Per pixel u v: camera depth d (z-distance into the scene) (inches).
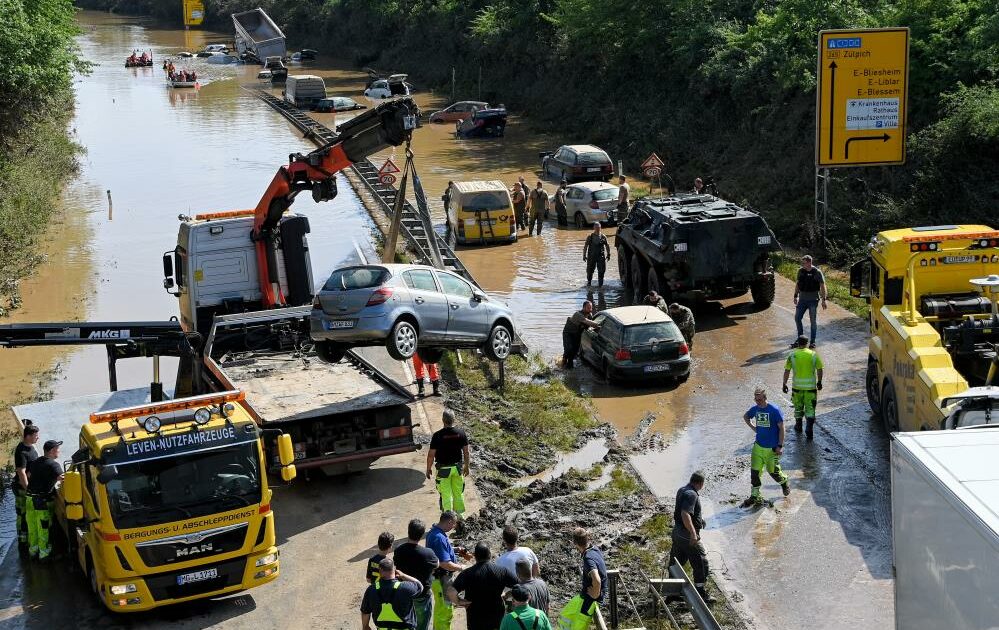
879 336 662.5
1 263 1167.6
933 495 315.9
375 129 719.1
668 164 1686.8
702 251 916.0
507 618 365.7
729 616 467.5
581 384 795.4
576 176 1555.1
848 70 999.6
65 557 550.0
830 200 1221.1
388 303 642.8
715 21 1779.0
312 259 1220.5
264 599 499.5
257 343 733.3
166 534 466.6
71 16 1723.7
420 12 3218.5
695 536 472.1
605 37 2064.5
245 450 482.6
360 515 583.5
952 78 1190.3
